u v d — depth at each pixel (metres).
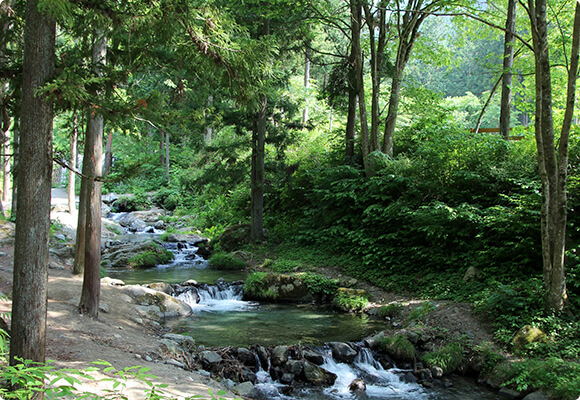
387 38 17.39
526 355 7.87
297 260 16.02
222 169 18.16
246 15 15.98
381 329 10.04
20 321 4.10
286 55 18.22
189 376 6.63
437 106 18.11
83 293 8.37
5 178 21.38
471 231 11.91
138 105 4.38
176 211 29.95
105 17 4.45
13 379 2.35
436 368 8.05
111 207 33.16
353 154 18.42
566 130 8.14
